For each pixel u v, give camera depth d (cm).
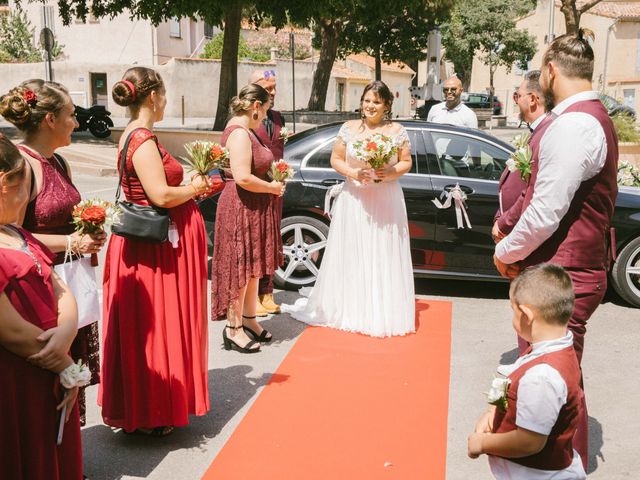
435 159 645
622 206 617
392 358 503
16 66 3544
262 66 3822
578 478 251
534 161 321
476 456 255
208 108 3650
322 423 398
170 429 380
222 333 546
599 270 318
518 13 4309
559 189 296
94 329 329
